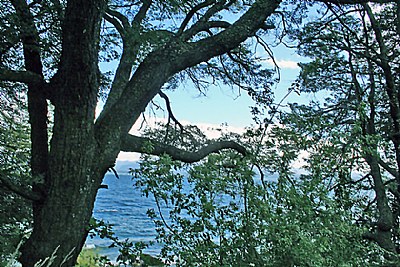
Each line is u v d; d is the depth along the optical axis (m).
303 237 4.50
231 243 4.89
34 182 5.35
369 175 10.92
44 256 4.98
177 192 4.96
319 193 5.05
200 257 4.82
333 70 11.05
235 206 5.00
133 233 17.30
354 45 11.25
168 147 6.16
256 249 4.83
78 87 5.08
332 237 4.91
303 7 8.62
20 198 7.54
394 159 11.59
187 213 4.93
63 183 5.13
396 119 10.60
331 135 5.69
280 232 4.48
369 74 11.02
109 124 5.66
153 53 6.11
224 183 4.95
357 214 6.58
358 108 6.40
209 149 6.50
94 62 5.10
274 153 5.50
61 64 5.17
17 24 5.57
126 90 5.89
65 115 5.15
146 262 5.05
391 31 11.29
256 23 6.55
